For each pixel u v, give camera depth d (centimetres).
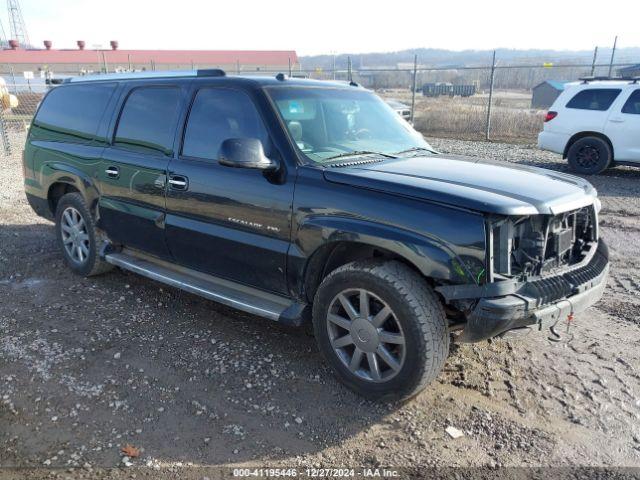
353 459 294
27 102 2519
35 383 354
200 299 492
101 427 313
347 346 352
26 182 586
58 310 464
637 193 967
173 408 332
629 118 1091
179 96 433
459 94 4506
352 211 328
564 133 1177
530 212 301
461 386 360
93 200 496
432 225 302
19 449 294
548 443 309
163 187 427
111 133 482
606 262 369
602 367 387
